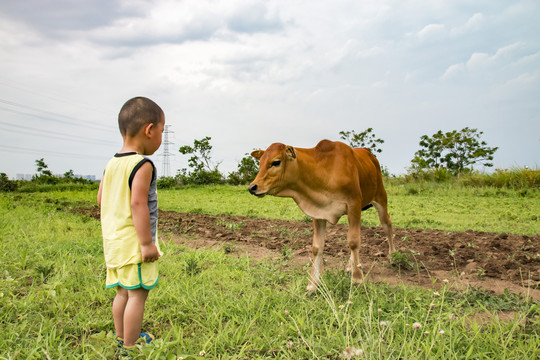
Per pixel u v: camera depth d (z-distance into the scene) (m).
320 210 4.19
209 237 7.09
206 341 2.90
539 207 11.80
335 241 6.77
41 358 2.66
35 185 24.47
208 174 28.33
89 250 5.51
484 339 2.90
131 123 2.71
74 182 28.27
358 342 2.78
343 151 4.32
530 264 5.13
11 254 5.03
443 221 9.30
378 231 7.71
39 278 4.23
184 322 3.33
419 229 7.95
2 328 3.08
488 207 12.04
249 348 2.84
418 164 23.55
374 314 3.33
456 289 4.06
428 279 4.59
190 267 4.62
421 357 2.62
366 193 4.79
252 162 29.25
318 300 3.69
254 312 3.46
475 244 6.29
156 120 2.77
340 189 4.16
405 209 11.73
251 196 17.28
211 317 3.32
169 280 4.25
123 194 2.60
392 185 20.48
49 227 7.13
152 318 3.33
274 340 2.94
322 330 3.05
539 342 2.78
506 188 16.67
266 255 5.68
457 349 2.77
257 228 8.05
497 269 4.84
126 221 2.60
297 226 8.39
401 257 4.93
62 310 3.41
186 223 8.59
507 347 2.81
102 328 3.19
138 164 2.57
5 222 7.50
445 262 5.26
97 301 3.71
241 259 5.30
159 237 6.96
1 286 3.85
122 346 2.65
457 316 3.27
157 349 2.46
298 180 4.04
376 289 3.96
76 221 8.27
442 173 20.03
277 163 3.90
